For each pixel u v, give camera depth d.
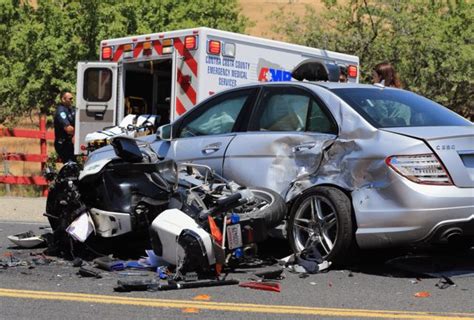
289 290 8.96
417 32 25.98
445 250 11.23
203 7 32.25
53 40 27.11
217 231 9.58
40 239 12.30
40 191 24.41
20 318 7.75
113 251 11.20
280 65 17.36
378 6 26.73
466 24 27.25
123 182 10.63
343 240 9.73
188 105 16.00
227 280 9.34
